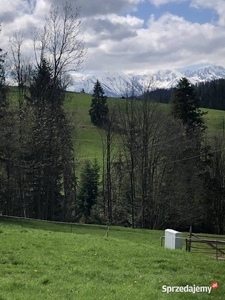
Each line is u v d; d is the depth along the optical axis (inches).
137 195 2249.0
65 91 1982.0
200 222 2300.7
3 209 1935.3
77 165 2276.1
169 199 2176.4
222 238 1382.9
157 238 1389.0
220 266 700.7
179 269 641.6
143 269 615.5
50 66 1919.3
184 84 2385.6
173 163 2198.6
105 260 649.6
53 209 2006.6
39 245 748.6
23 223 1435.8
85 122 4060.0
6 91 1830.7
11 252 665.6
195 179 2239.2
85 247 753.0
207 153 2348.7
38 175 1919.3
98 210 2374.5
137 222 2255.2
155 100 2203.5
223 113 4576.8
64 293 445.7
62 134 1989.4
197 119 2402.8
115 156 2431.1
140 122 2178.9
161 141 2194.9
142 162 2169.0
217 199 2365.9
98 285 491.8
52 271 550.6
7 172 1824.6
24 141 1724.9
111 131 2487.7
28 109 1785.2
